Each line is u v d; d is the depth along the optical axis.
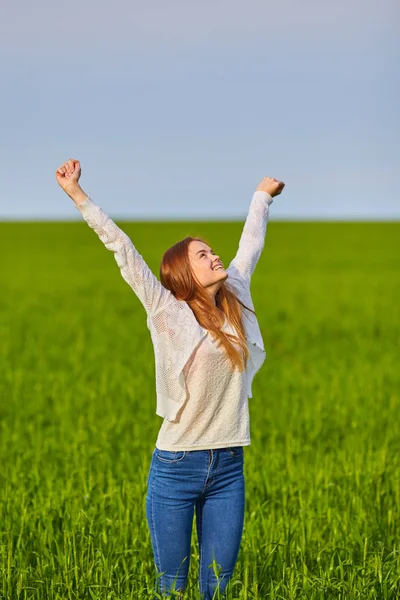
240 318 6.55
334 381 17.33
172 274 6.40
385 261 65.56
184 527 6.38
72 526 8.09
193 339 6.17
